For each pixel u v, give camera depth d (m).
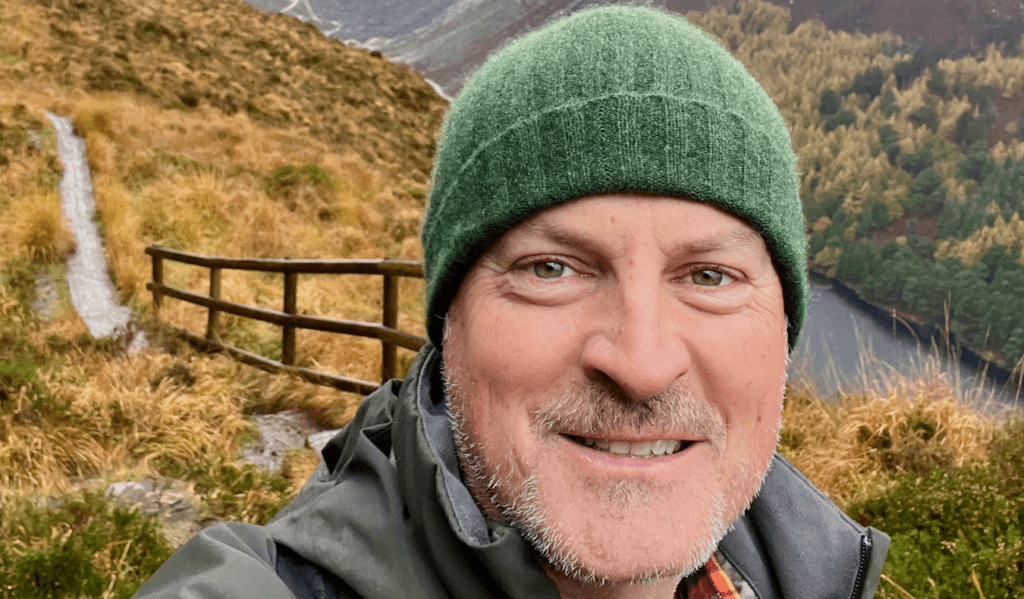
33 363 5.53
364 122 25.62
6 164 11.30
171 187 11.45
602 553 0.62
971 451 3.74
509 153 0.67
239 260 6.48
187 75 21.14
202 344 6.70
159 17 26.34
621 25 0.70
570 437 0.67
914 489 3.15
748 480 0.69
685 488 0.65
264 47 29.06
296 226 11.46
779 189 0.70
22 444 4.00
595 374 0.64
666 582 0.78
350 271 5.18
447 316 0.77
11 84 16.61
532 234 0.66
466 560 0.64
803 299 0.79
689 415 0.65
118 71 19.30
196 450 4.33
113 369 5.49
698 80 0.67
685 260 0.65
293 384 5.56
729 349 0.66
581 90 0.66
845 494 3.53
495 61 0.75
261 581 0.60
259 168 13.84
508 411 0.66
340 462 0.90
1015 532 2.75
